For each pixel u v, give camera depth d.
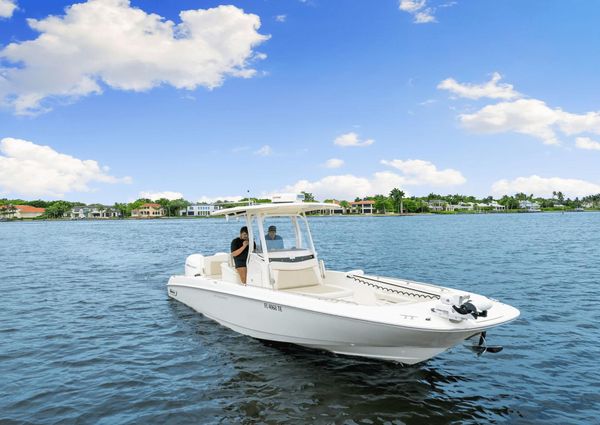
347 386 6.14
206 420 5.25
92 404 5.69
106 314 10.38
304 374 6.57
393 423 5.16
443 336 5.86
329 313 6.44
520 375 6.54
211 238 43.81
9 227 98.19
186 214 191.38
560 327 8.89
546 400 5.75
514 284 13.66
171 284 11.09
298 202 8.21
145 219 190.38
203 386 6.20
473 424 5.15
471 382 6.30
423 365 6.91
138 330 8.98
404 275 15.84
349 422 5.17
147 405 5.65
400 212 196.62
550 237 37.75
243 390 6.05
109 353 7.62
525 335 8.38
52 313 10.55
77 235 54.56
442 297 6.10
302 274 8.39
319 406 5.57
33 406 5.64
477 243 31.16
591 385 6.18
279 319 7.31
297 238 9.06
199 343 8.06
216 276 10.52
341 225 77.31
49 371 6.82
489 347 6.23
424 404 5.63
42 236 52.88
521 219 111.50
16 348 7.91
